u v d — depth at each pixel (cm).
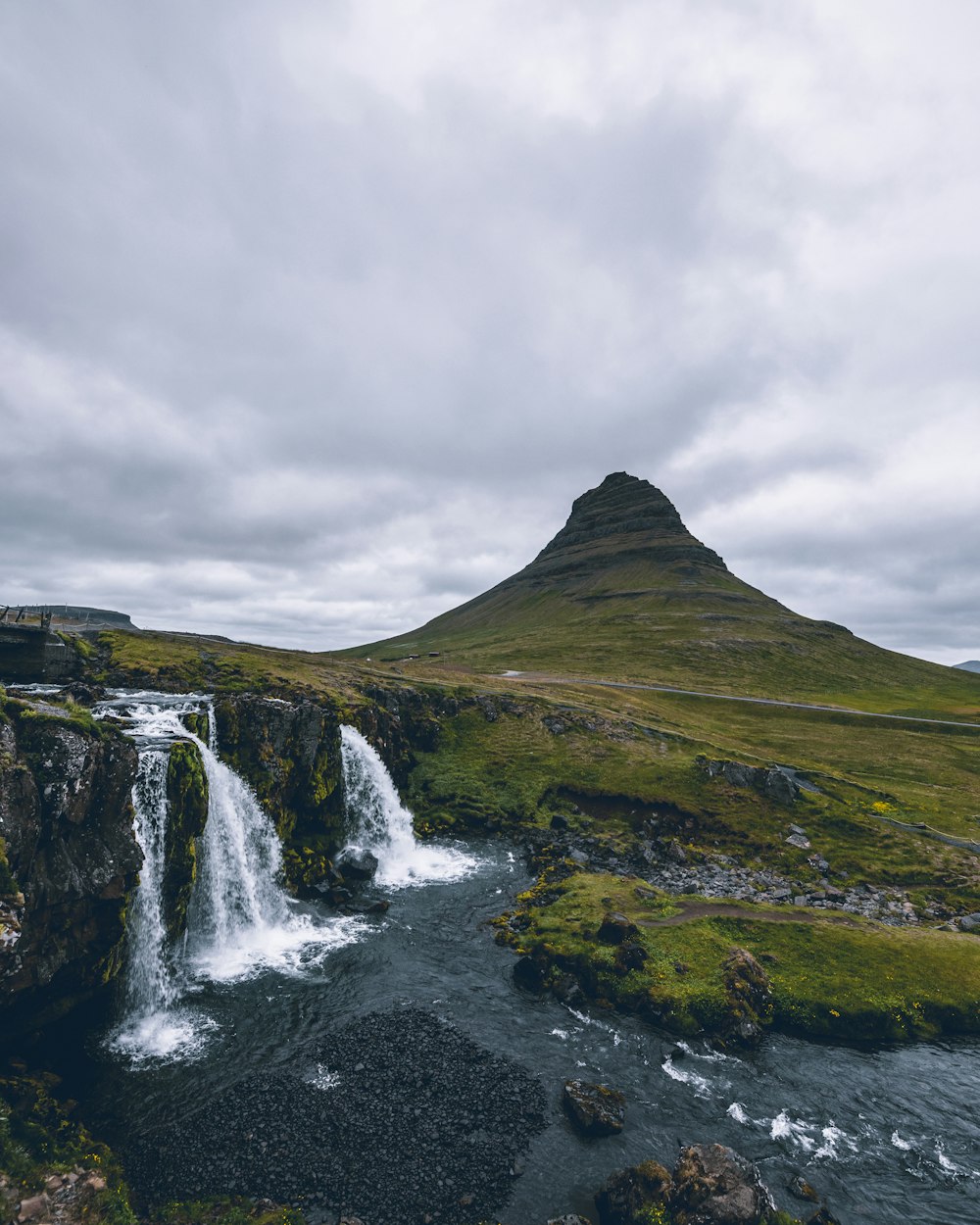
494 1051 2902
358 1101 2538
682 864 5578
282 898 4488
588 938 3834
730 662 18150
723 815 6419
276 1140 2317
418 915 4406
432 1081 2672
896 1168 2327
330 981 3497
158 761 3672
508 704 8931
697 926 4000
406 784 7000
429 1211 2052
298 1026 3050
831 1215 2086
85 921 2756
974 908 4900
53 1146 2102
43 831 2606
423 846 5962
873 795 7269
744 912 4275
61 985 2659
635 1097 2638
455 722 8425
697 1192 2017
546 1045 2966
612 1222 2028
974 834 6362
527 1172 2227
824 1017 3234
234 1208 2011
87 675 6309
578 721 8581
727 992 3291
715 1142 2417
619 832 6212
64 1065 2667
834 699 15300
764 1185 2123
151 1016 3112
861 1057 3005
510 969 3681
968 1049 3100
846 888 5238
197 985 3425
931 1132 2522
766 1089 2739
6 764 2484
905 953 3791
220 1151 2256
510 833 6300
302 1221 1980
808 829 6244
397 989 3422
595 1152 2323
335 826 5528
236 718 5119
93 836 2859
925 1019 3266
